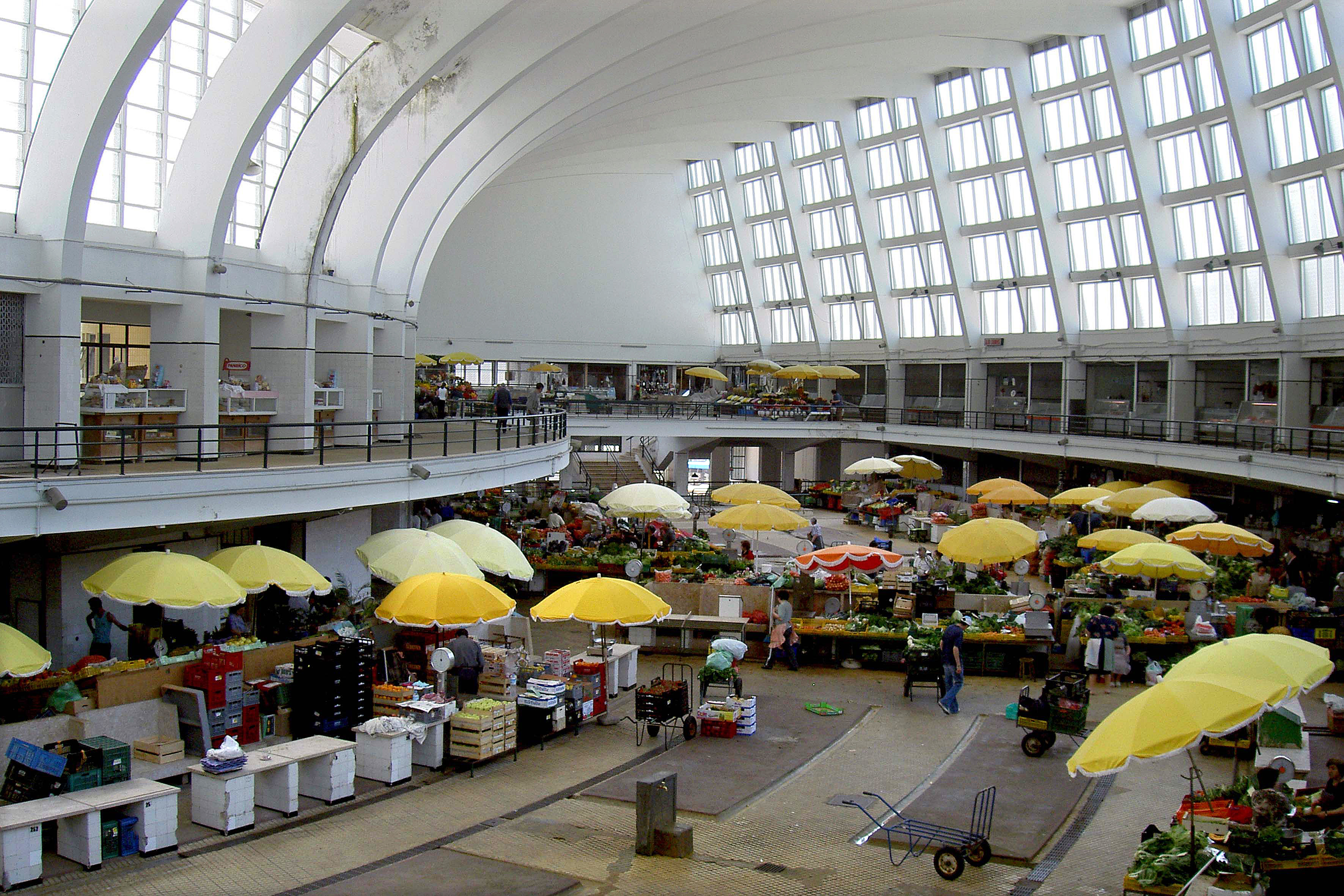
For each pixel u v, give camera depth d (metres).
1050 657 20.11
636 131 43.69
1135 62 33.28
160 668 13.40
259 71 17.62
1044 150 38.41
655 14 26.28
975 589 23.28
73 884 10.05
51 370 15.83
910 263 47.66
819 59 36.12
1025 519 36.47
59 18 16.28
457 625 14.92
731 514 23.97
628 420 44.91
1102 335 39.34
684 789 13.10
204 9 19.34
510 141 30.03
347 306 25.45
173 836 10.94
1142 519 24.00
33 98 16.05
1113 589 22.48
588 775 13.78
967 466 46.69
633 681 18.50
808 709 17.08
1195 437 34.62
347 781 12.60
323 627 17.59
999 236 42.50
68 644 15.76
